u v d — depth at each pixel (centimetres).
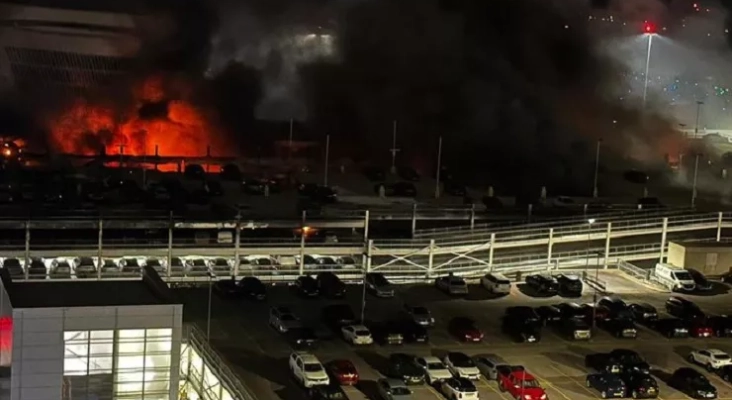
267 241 8056
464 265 8488
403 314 7175
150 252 7556
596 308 7188
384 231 8919
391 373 5966
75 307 3781
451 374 5825
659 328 7075
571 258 8769
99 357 3841
